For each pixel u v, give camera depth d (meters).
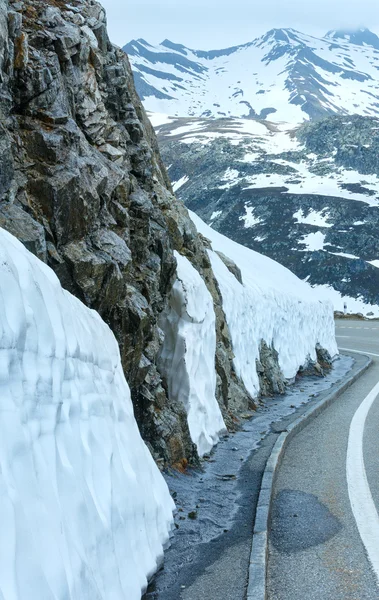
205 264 12.55
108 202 7.90
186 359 9.40
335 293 130.88
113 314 7.32
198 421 9.48
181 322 9.54
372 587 5.16
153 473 6.09
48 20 7.96
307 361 19.86
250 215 169.88
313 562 5.69
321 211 165.00
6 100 6.59
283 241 152.50
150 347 8.45
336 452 9.91
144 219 8.75
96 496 4.28
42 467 3.51
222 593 4.91
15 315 3.50
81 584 3.53
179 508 6.87
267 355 15.88
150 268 8.84
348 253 144.62
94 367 4.98
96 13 9.62
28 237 5.78
